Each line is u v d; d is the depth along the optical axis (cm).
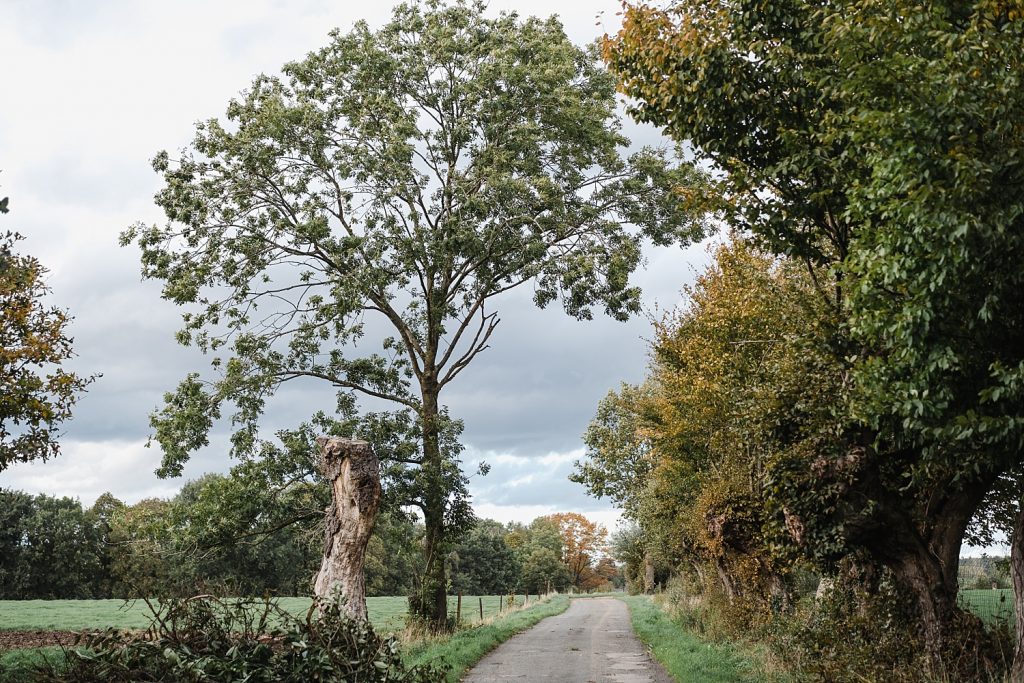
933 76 909
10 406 1814
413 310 2955
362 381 2905
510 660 1997
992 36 911
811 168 1316
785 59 1339
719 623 2247
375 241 2697
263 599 834
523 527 17125
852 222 1370
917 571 1279
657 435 2731
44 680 692
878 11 1021
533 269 2702
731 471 2109
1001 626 1310
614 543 8538
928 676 1141
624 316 2792
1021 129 884
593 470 3788
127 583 8081
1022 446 920
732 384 1961
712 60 1363
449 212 2764
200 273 2639
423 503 2722
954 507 1325
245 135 2691
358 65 2834
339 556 1238
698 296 2491
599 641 2569
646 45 1415
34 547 8212
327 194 2823
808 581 2762
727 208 1455
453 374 3025
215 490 2620
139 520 2705
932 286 888
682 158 2866
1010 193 874
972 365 959
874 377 1020
